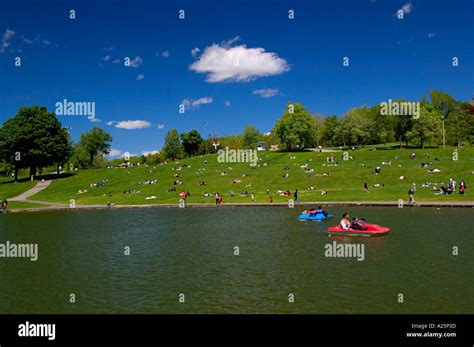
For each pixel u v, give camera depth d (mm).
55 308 20688
